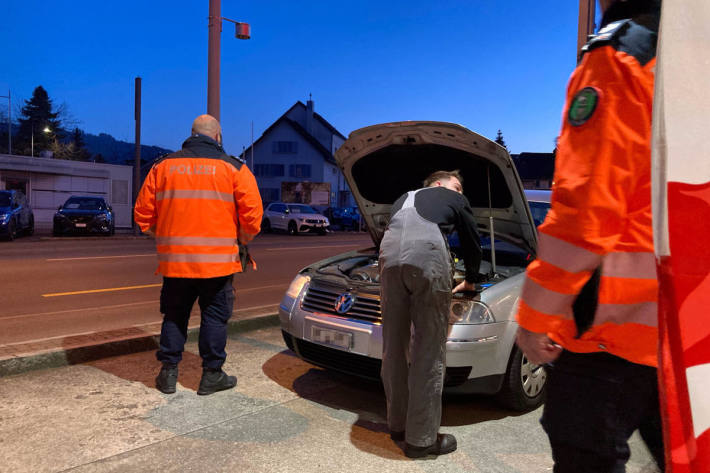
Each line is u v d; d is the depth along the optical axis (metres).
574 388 1.36
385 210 4.38
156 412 3.28
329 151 58.41
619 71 1.12
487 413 3.46
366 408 3.47
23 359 3.92
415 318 2.73
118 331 4.77
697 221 0.88
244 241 3.74
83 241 17.56
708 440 0.86
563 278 1.15
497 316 3.21
